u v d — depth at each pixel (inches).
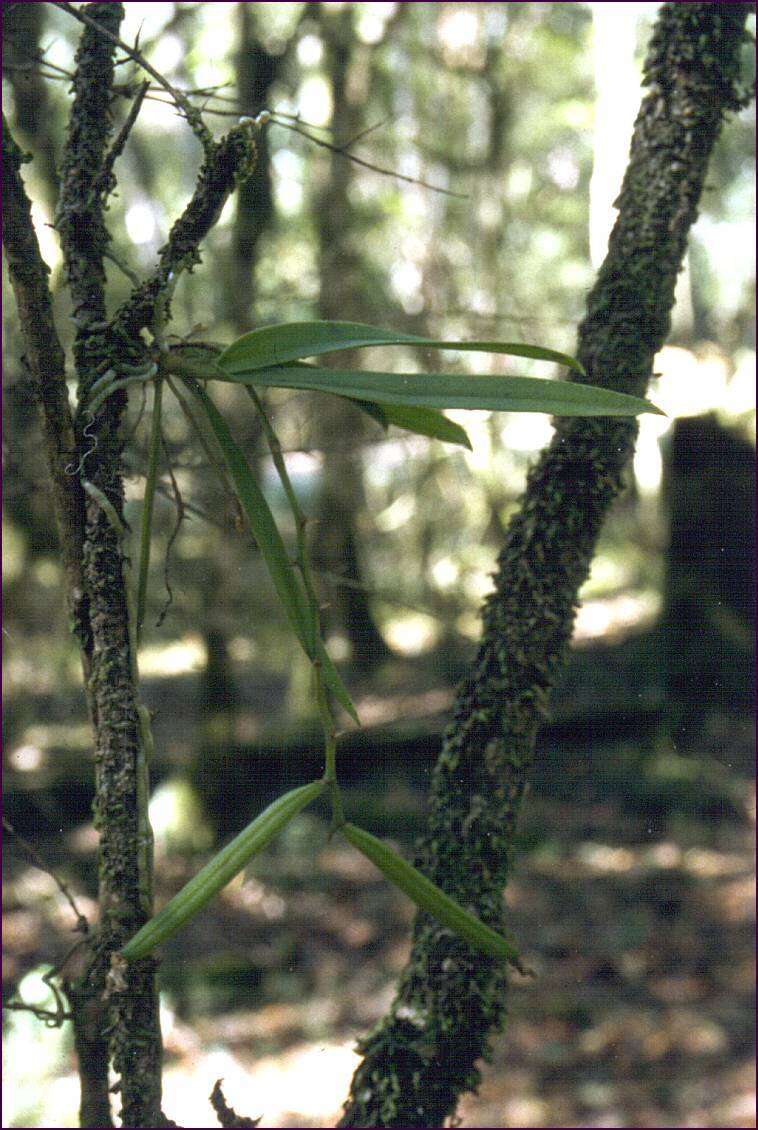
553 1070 133.5
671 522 238.8
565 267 300.8
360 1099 45.8
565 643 47.0
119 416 36.4
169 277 35.8
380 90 226.8
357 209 209.2
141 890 35.3
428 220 234.5
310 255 185.6
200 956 162.7
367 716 237.6
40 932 154.9
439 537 313.9
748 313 315.3
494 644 46.6
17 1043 122.8
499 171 262.8
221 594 190.7
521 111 296.0
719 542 233.6
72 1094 115.4
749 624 229.8
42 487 76.9
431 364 132.1
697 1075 129.4
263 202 159.0
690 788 205.9
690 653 229.0
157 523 134.2
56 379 36.5
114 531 35.4
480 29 254.7
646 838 196.1
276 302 130.0
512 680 46.1
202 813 198.8
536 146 310.5
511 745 46.2
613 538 336.2
